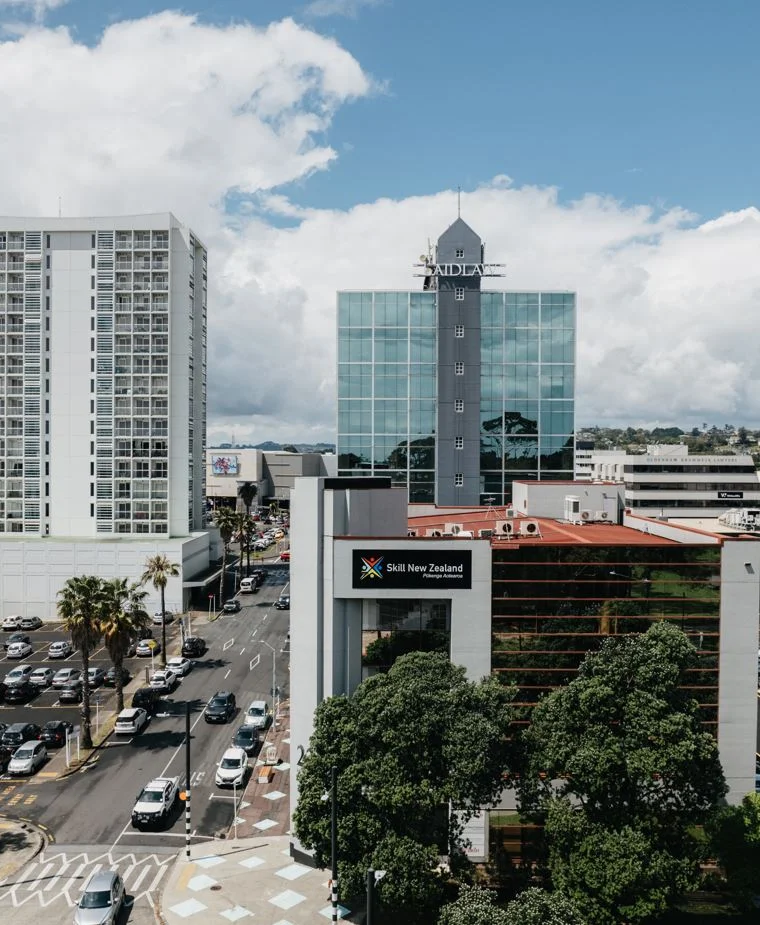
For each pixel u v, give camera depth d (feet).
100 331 355.36
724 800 145.28
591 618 147.02
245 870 138.62
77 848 146.00
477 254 341.82
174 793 165.99
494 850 143.23
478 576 145.69
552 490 232.32
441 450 343.87
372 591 144.36
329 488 168.76
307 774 124.16
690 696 137.80
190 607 360.07
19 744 192.95
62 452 358.64
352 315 349.00
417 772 118.62
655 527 183.93
